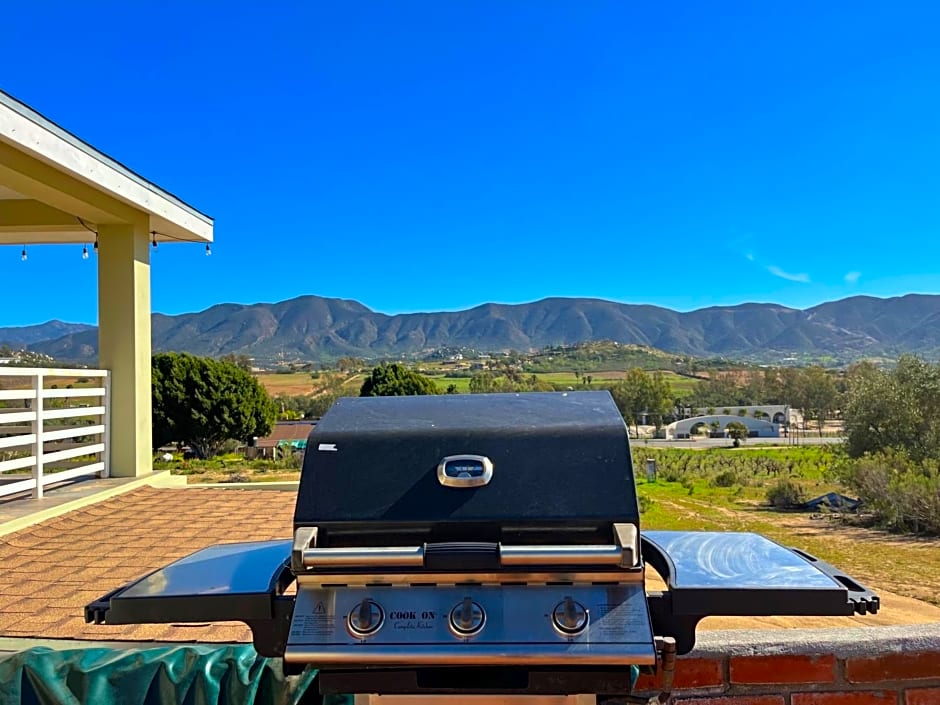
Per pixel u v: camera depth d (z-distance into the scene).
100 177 5.57
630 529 1.07
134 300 6.57
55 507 4.97
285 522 4.72
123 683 1.74
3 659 1.77
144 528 4.54
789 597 1.16
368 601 1.06
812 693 1.64
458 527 1.11
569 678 1.05
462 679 1.07
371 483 1.17
